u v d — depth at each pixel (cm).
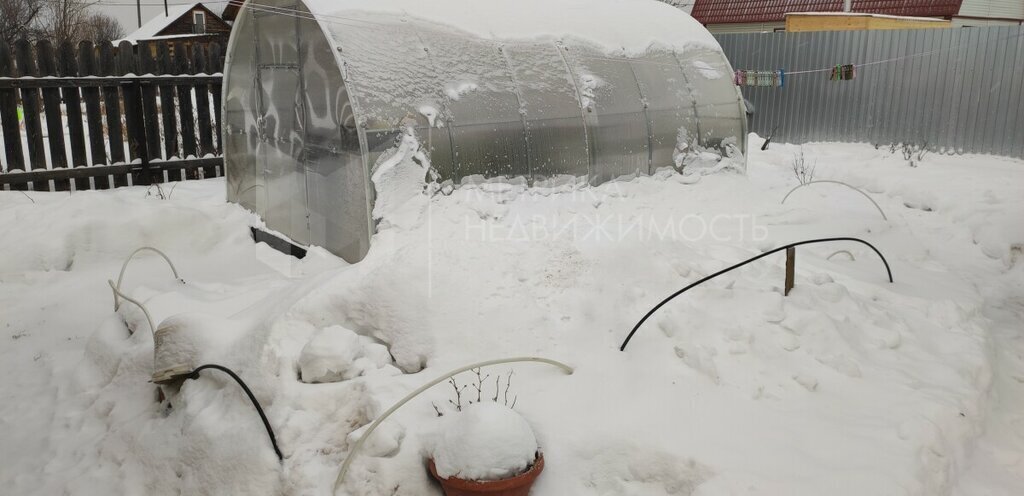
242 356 462
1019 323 645
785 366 472
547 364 466
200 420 434
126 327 568
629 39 823
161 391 492
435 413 415
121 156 998
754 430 411
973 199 920
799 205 873
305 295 491
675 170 821
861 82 1308
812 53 1362
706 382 450
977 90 1180
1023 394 522
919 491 377
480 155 642
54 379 555
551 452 397
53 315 642
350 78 584
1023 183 972
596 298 520
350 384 432
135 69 993
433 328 478
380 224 576
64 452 467
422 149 605
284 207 725
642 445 396
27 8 2888
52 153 940
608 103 751
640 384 444
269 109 725
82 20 3142
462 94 643
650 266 557
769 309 513
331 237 646
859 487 370
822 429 417
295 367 449
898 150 1231
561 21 779
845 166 1130
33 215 755
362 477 382
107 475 441
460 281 504
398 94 605
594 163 733
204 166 1073
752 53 1444
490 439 364
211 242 775
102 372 537
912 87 1248
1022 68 1130
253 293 585
